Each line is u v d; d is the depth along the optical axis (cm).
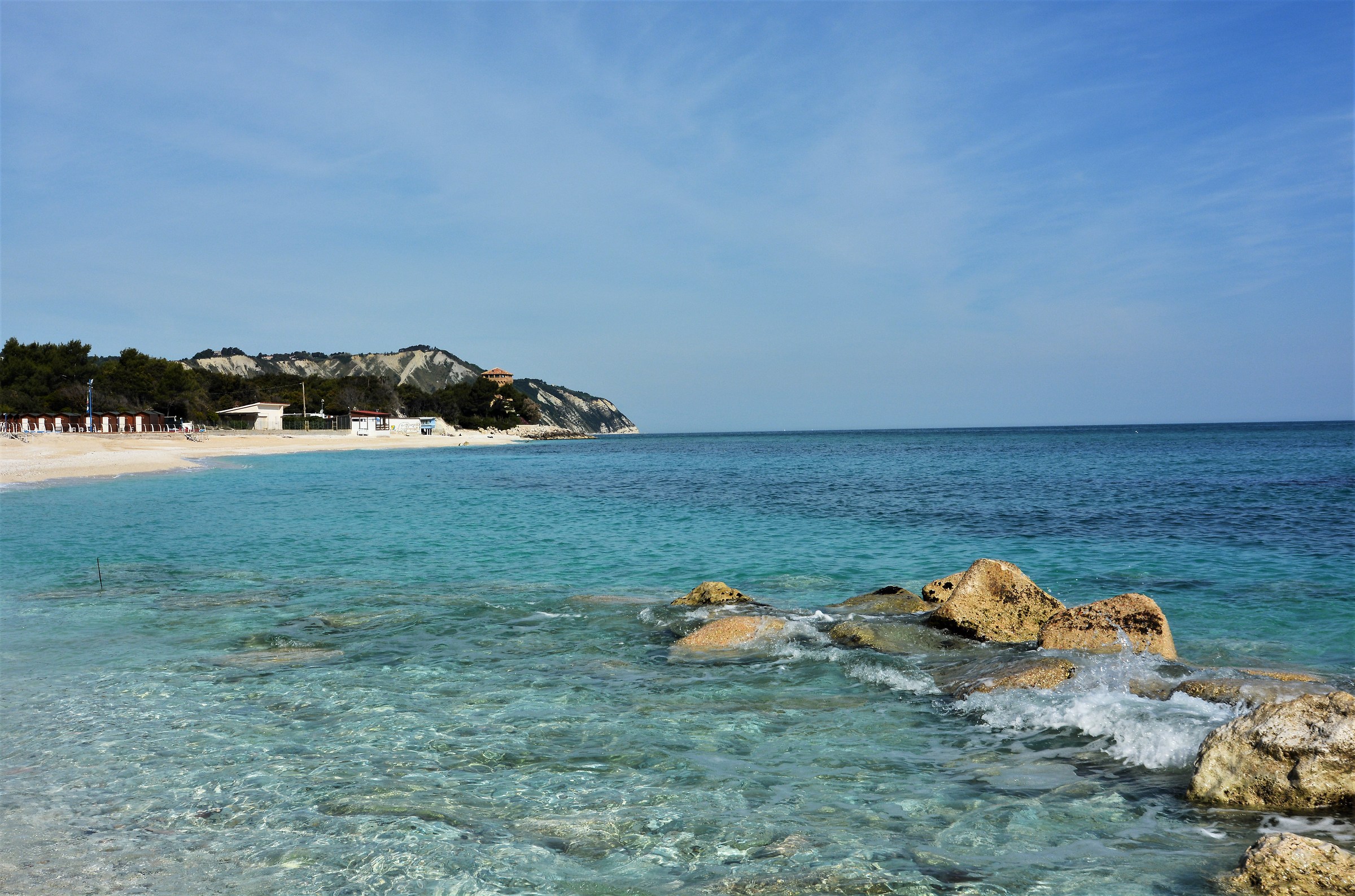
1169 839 514
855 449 10875
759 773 632
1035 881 463
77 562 1764
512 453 10256
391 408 16875
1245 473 4650
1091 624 899
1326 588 1421
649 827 539
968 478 4562
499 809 566
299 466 6238
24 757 664
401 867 486
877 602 1212
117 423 9762
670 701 813
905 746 688
